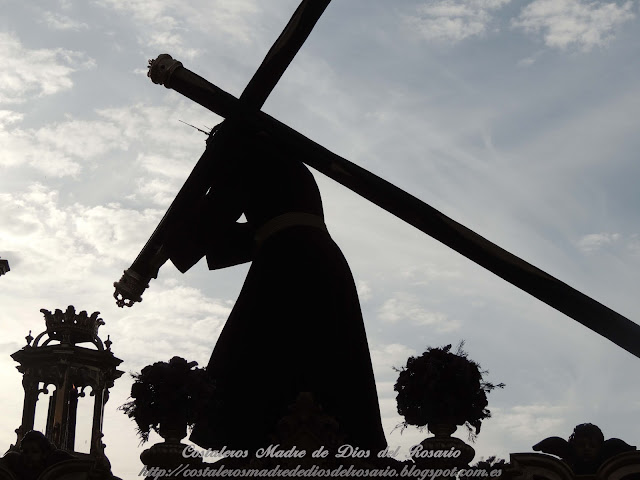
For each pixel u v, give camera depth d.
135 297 14.55
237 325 13.48
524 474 11.19
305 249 13.59
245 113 13.81
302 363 13.02
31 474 11.48
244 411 12.94
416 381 12.02
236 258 14.50
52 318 14.30
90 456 12.12
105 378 13.95
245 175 14.14
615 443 11.89
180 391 11.74
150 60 14.12
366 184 13.18
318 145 13.52
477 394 12.04
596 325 12.56
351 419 12.86
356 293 13.69
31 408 13.64
